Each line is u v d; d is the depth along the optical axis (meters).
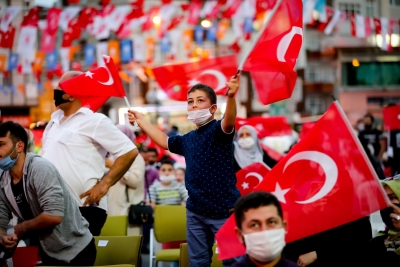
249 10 17.22
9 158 5.43
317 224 4.75
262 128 12.11
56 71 22.28
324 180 4.77
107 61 6.53
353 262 5.80
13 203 5.64
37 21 14.99
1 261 5.50
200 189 5.68
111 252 6.16
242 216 4.12
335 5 39.28
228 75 9.38
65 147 6.32
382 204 4.71
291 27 5.90
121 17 15.73
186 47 19.17
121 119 6.55
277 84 6.20
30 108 34.31
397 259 5.46
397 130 10.66
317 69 44.75
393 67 44.53
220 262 6.39
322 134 4.80
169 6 17.09
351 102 44.62
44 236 5.52
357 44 43.88
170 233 8.73
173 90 9.41
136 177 9.19
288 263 4.20
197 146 5.73
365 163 4.72
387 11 38.88
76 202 5.74
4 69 18.61
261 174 7.89
